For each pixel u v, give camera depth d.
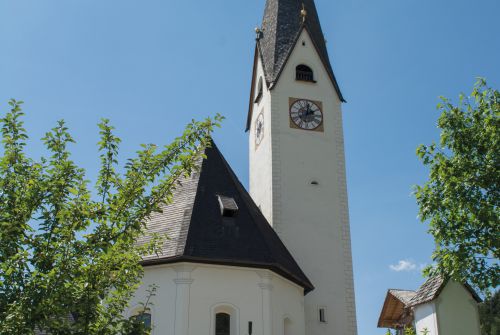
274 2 44.22
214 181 28.66
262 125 40.34
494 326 48.84
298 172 37.34
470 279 22.17
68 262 12.03
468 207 22.34
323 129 39.00
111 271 13.08
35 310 11.30
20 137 13.23
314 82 40.22
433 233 23.14
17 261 11.72
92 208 12.97
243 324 23.91
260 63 42.22
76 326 11.94
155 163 13.77
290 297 27.59
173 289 23.48
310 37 41.44
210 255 24.08
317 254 35.28
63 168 12.91
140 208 13.28
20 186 12.59
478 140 23.14
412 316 33.78
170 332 22.84
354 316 34.06
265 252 25.44
